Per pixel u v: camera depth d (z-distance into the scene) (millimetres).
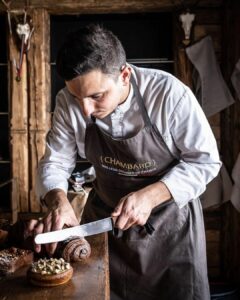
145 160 1739
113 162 1787
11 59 4055
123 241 1843
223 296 3809
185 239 1825
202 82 3938
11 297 1102
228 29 3859
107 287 1194
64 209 1461
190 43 4023
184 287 1844
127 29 4289
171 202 1812
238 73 3732
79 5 4000
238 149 3863
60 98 1731
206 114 3953
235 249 3994
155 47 4281
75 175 3754
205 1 3961
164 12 4148
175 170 1624
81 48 1221
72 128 1745
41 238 1304
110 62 1261
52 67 4359
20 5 4016
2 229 1517
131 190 1829
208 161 1641
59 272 1164
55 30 4340
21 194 4168
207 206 4016
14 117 4105
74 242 1319
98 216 1964
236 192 3734
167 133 1654
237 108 3854
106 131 1695
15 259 1265
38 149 4129
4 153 4359
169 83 1610
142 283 1880
